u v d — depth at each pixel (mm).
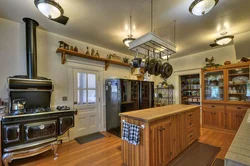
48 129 2299
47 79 2654
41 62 2863
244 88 3539
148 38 2041
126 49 4199
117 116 3488
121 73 4574
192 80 5508
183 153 2467
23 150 2062
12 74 2527
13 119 2006
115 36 3186
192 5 1741
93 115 3727
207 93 4117
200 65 4531
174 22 2529
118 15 2287
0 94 2393
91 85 3729
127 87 3705
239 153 809
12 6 2047
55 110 2541
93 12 2189
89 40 3439
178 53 4629
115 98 3590
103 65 4016
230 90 3654
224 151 2537
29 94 2615
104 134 3590
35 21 2520
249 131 1243
